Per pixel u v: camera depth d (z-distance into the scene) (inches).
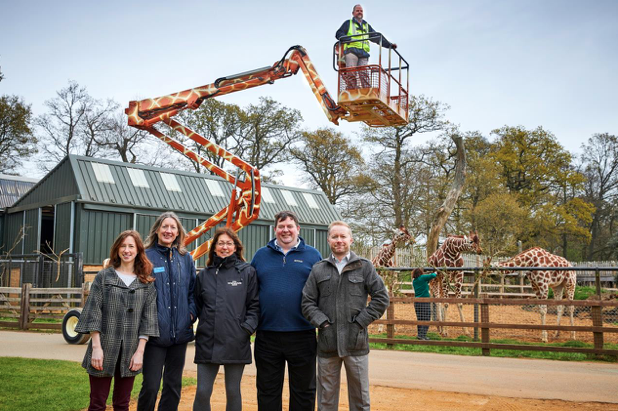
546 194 1660.9
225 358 203.3
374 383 315.9
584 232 1641.2
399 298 460.4
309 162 1758.1
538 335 514.3
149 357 204.8
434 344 444.1
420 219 1439.5
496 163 1668.3
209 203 952.9
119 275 201.9
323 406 207.0
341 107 428.5
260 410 211.3
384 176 1498.5
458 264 586.9
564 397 282.8
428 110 1471.5
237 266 213.3
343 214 1573.6
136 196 867.4
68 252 808.3
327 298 207.8
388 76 409.4
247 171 495.2
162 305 207.2
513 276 905.5
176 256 215.6
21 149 1609.3
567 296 508.1
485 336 427.2
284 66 471.2
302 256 218.5
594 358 400.5
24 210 936.3
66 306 658.2
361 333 204.8
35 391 280.2
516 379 325.7
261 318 213.5
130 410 258.4
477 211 1365.7
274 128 1745.8
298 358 210.7
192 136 511.8
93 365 192.2
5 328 613.3
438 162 1478.8
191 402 271.6
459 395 288.8
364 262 211.3
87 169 847.7
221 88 497.0
